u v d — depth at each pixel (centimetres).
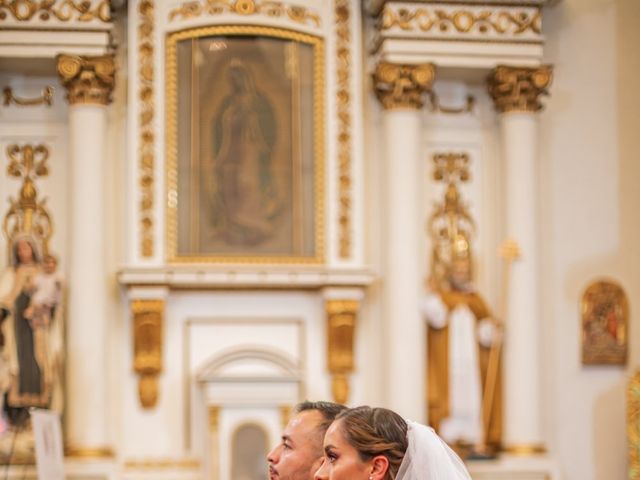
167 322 1409
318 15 1439
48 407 1340
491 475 1390
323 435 600
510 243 1369
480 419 1409
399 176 1411
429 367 1419
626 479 1448
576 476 1445
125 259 1400
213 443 1387
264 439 1397
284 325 1426
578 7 1490
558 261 1463
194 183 1409
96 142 1374
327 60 1434
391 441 516
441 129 1465
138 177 1396
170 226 1399
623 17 1494
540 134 1471
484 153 1469
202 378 1387
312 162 1428
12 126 1417
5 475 1284
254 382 1396
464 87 1474
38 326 1345
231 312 1420
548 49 1481
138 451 1390
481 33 1425
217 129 1420
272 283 1395
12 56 1366
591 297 1461
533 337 1421
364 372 1424
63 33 1371
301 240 1418
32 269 1360
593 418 1452
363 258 1420
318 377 1420
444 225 1455
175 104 1412
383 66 1403
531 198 1434
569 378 1454
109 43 1381
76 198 1370
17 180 1414
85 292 1364
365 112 1448
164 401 1402
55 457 1243
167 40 1416
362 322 1428
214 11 1423
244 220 1413
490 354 1421
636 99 1486
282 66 1434
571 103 1480
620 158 1480
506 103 1437
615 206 1475
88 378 1358
